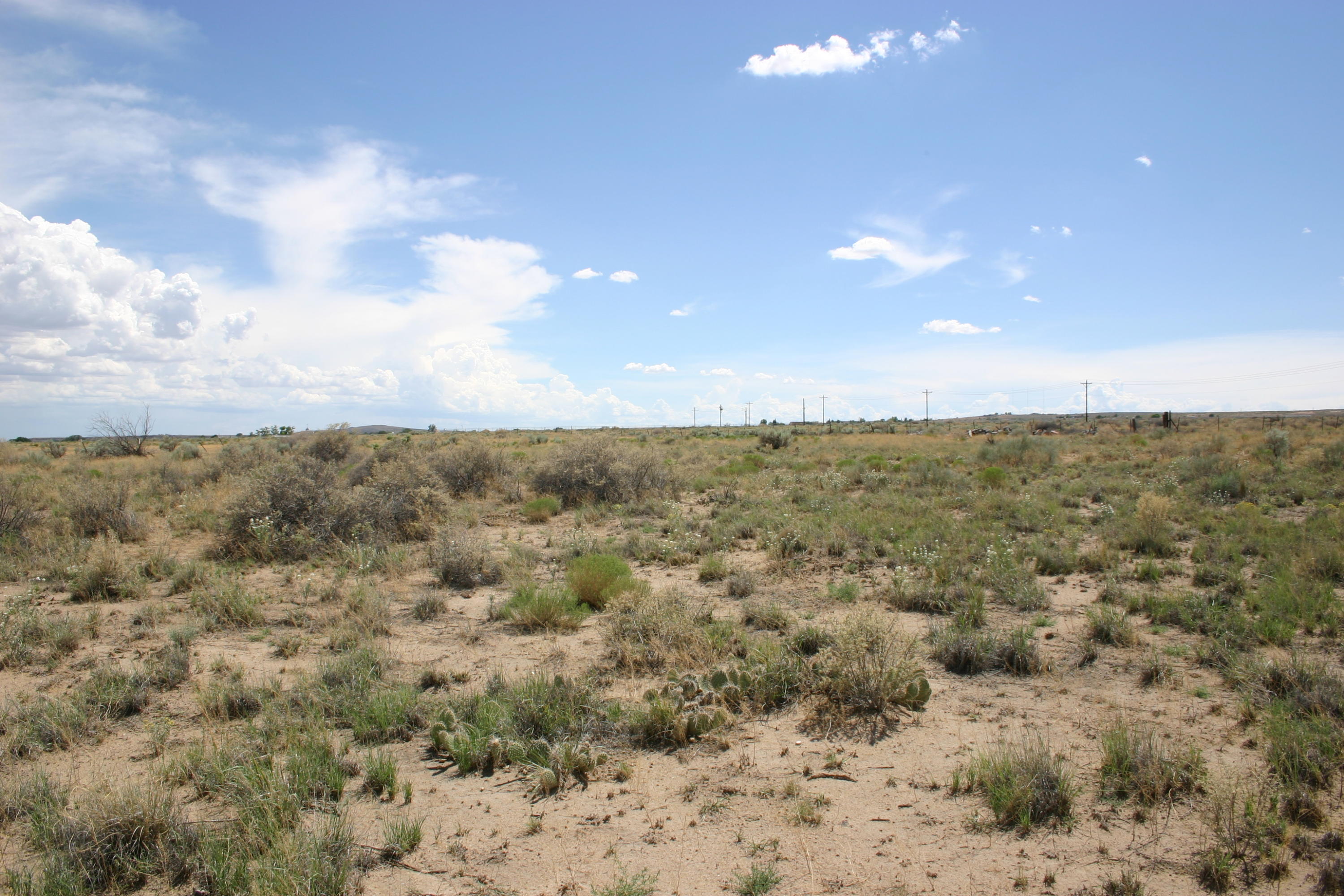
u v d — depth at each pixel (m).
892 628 7.28
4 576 11.54
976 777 5.16
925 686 6.63
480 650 8.49
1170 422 60.16
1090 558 12.45
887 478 25.34
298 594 11.02
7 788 5.00
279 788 4.85
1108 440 49.25
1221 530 14.67
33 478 25.05
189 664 7.70
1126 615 9.45
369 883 4.11
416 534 15.96
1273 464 28.05
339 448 26.00
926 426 97.06
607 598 10.34
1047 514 17.33
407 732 6.16
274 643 8.59
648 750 5.89
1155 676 7.20
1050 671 7.54
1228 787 4.90
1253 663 6.95
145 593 10.73
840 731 6.17
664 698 6.39
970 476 26.58
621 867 4.25
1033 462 33.47
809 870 4.16
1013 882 4.01
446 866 4.27
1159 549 13.50
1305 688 6.36
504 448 34.91
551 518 19.55
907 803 4.93
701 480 25.59
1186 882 3.97
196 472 25.02
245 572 12.56
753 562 13.30
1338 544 11.98
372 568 12.86
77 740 5.94
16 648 7.83
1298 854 4.17
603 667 7.83
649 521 18.62
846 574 12.18
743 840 4.52
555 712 6.23
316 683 7.00
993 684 7.26
